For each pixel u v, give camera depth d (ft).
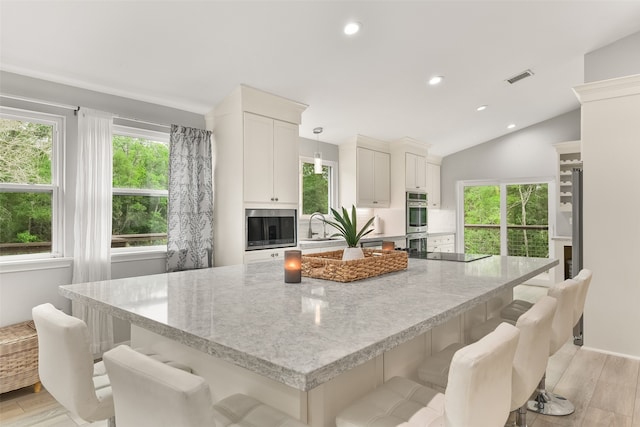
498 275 6.84
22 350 8.51
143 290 5.59
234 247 12.60
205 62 10.51
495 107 17.70
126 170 12.01
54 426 7.41
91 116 10.72
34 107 9.98
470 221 23.75
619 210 10.82
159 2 8.05
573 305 6.61
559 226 20.56
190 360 5.21
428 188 23.03
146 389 2.75
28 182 10.07
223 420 3.74
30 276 9.82
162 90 11.63
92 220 10.63
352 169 18.63
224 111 12.87
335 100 14.23
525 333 4.51
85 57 9.50
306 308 4.46
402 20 9.97
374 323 3.84
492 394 3.39
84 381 4.17
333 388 4.16
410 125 18.21
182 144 12.43
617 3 10.36
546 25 11.12
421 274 6.96
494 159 22.66
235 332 3.57
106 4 7.88
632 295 10.66
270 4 8.59
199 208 12.85
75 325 4.13
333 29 9.87
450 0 9.50
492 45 11.93
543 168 21.04
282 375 2.77
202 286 5.88
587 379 9.36
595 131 11.13
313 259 6.64
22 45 8.72
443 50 11.80
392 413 3.97
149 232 12.55
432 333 6.20
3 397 8.56
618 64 12.34
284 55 10.73
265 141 13.03
